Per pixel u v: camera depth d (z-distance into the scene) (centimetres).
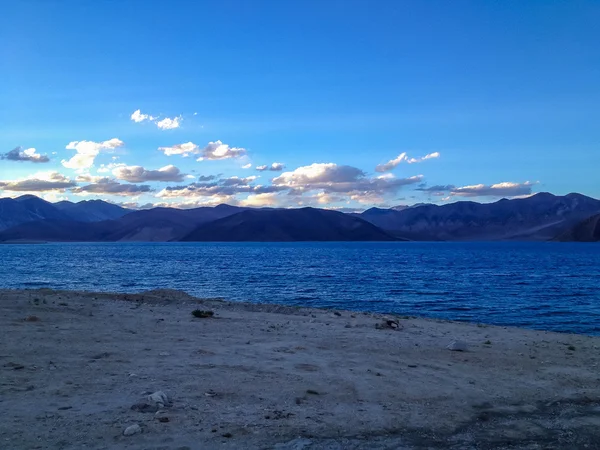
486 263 8769
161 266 7538
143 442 593
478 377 1000
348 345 1274
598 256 11981
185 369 934
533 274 6116
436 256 11944
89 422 644
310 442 627
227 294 3778
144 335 1290
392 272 6350
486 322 2570
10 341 1092
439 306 3166
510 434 702
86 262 8738
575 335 1739
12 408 680
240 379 883
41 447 563
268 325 1605
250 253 13712
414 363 1098
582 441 680
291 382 883
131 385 813
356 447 623
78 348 1073
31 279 4928
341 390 856
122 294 2386
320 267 7381
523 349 1337
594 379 1017
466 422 742
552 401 861
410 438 668
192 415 691
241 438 625
